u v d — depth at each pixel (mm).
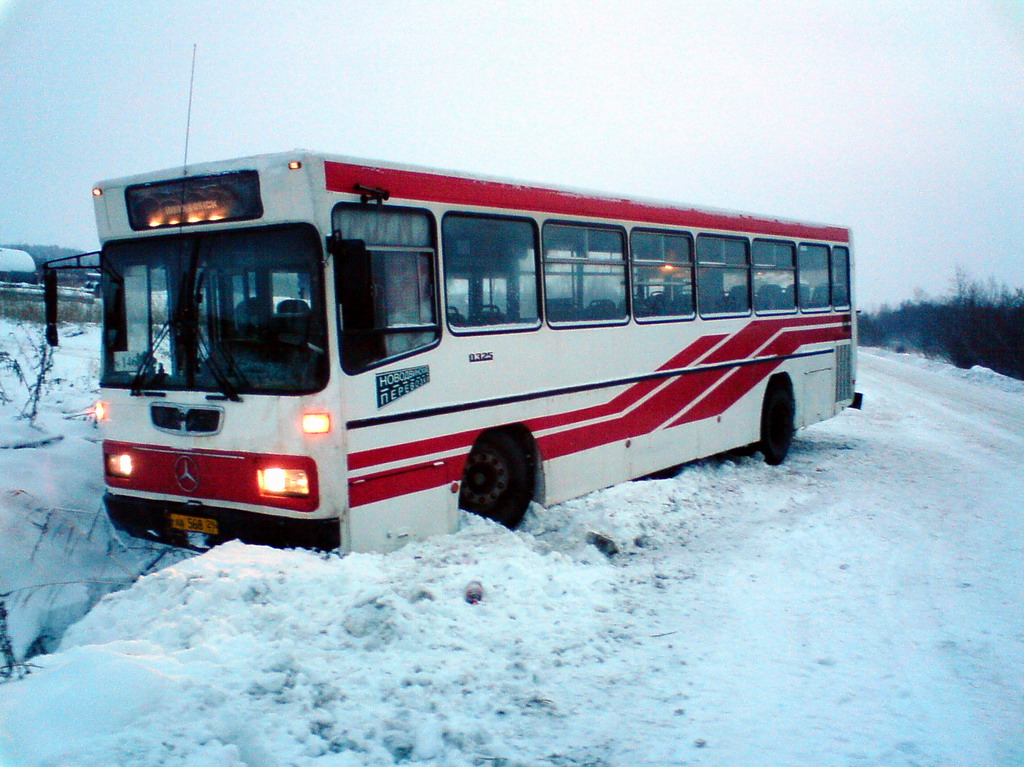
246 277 6238
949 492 10352
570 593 6305
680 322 10141
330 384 6004
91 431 10016
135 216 6645
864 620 5914
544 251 8094
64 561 7078
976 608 6137
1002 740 4160
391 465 6477
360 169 6270
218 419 6344
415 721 4156
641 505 8898
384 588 5559
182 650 4594
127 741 3543
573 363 8461
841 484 10906
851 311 14766
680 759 3963
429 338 6836
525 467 8039
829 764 3918
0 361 13273
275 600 5316
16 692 3906
